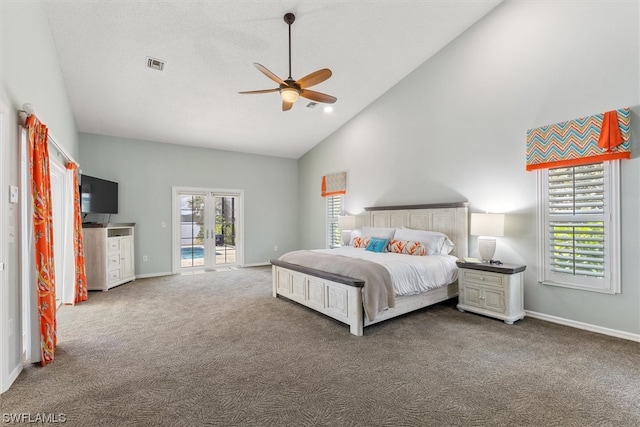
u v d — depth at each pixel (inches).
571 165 128.7
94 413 73.1
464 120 171.3
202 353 105.3
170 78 175.5
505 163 153.3
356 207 244.8
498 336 119.5
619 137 115.3
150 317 143.9
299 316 144.7
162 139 248.4
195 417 71.6
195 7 132.6
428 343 113.0
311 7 139.5
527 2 144.6
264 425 69.0
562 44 133.2
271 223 307.0
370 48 172.7
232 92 193.6
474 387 83.7
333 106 228.8
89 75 166.2
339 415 72.3
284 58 168.7
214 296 182.4
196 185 268.4
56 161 146.8
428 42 175.5
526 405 75.7
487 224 146.8
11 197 88.0
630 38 115.6
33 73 110.4
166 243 254.1
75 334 122.9
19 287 93.0
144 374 91.2
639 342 112.7
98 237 196.7
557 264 134.0
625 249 117.0
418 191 197.2
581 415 71.9
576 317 129.6
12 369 87.4
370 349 108.1
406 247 171.6
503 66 153.7
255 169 298.4
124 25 138.1
